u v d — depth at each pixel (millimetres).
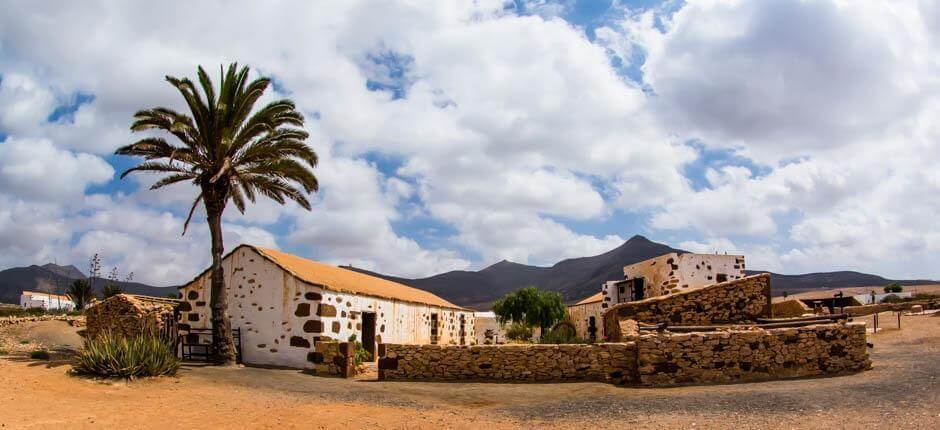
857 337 14875
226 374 18234
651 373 14578
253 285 22859
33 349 23125
